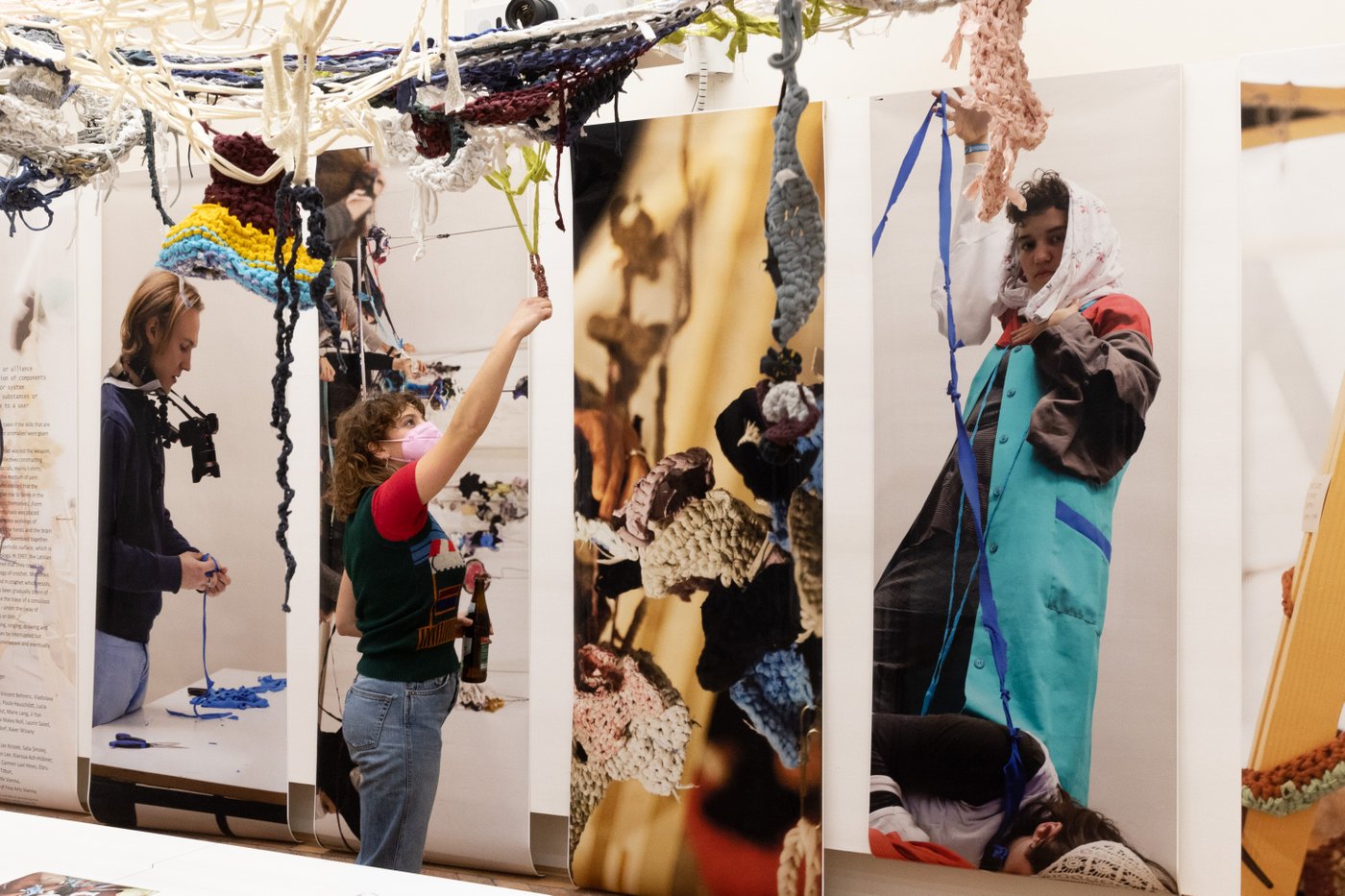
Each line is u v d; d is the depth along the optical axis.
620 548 3.45
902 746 3.18
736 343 3.33
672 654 3.39
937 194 3.14
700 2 1.72
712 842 3.34
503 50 1.84
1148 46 3.20
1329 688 2.81
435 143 1.97
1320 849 2.83
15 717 4.34
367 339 3.78
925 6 1.66
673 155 3.39
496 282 3.62
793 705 3.27
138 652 4.09
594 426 3.48
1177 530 2.94
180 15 1.66
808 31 1.81
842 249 3.25
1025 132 1.67
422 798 2.57
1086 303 3.00
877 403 3.20
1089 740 3.00
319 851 3.92
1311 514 2.82
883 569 3.20
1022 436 3.06
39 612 4.30
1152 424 2.95
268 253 2.04
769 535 3.30
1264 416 2.87
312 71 1.62
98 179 2.23
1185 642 2.95
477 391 2.42
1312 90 2.80
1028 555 3.06
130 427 4.10
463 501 3.66
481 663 3.04
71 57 1.78
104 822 4.17
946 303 3.13
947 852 3.13
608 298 3.46
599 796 3.47
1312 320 2.81
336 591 3.81
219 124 3.55
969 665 3.11
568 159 3.54
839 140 3.25
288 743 3.92
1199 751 2.94
